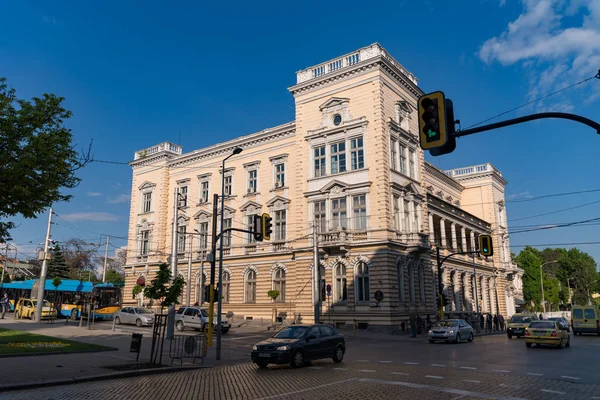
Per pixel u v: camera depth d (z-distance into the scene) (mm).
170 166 59156
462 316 50531
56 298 49594
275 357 17781
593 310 43875
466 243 61062
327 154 43562
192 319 36281
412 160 45625
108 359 19016
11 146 16281
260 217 26562
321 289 41375
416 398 11766
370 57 42219
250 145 51500
